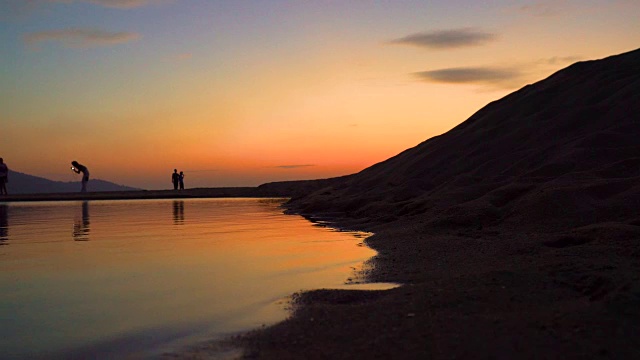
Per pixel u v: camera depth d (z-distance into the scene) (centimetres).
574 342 393
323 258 869
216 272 764
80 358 434
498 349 389
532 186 1195
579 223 941
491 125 1992
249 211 2119
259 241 1101
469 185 1469
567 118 1731
